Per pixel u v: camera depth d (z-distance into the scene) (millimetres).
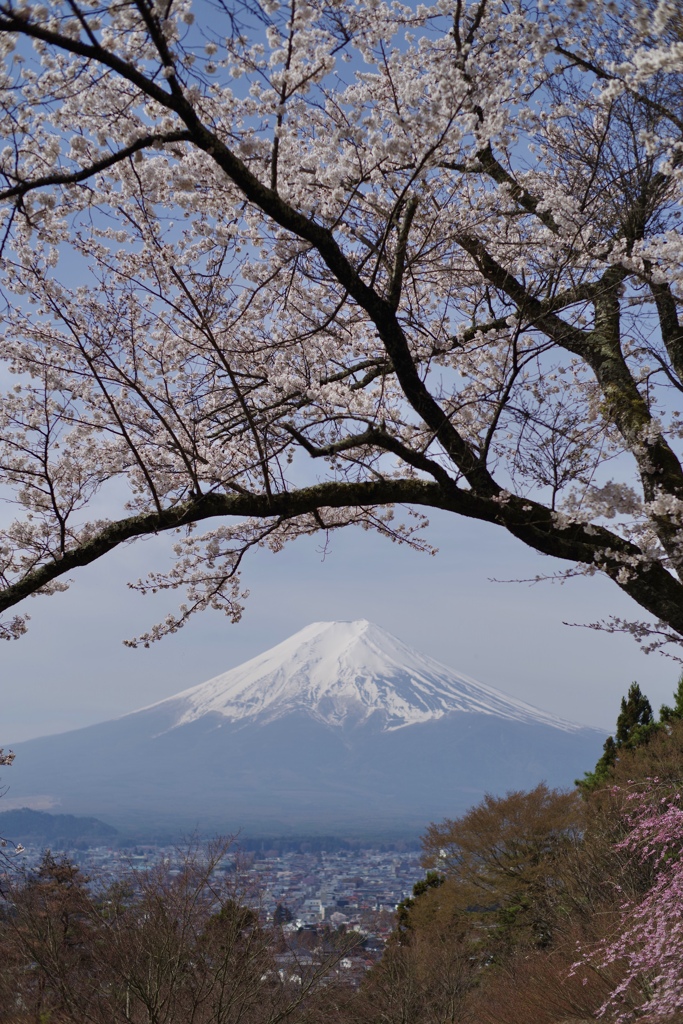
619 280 5074
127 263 5562
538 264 5176
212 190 5199
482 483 4613
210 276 5586
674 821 8156
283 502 4723
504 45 5102
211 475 5613
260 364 5980
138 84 3412
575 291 5004
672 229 5195
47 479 5031
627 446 4836
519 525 4641
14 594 4617
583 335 5406
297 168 4961
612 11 4027
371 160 4746
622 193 5109
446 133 4332
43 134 4484
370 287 4152
